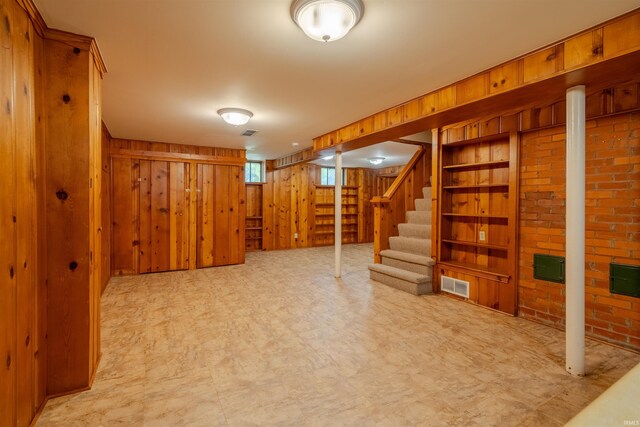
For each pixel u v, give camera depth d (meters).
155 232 5.16
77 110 1.84
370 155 6.79
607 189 2.55
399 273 4.13
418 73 2.38
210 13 1.63
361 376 2.09
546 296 2.97
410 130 3.37
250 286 4.34
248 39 1.89
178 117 3.65
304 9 1.54
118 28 1.77
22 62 1.49
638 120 2.40
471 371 2.15
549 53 1.96
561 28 1.76
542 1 1.52
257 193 7.74
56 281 1.81
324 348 2.49
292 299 3.75
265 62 2.20
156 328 2.88
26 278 1.55
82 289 1.88
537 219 3.04
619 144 2.49
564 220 2.87
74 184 1.84
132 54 2.09
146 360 2.29
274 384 2.00
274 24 1.73
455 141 3.77
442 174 3.96
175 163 5.30
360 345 2.54
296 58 2.14
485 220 3.72
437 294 3.93
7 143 1.35
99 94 2.19
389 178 9.57
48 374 1.81
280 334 2.76
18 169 1.46
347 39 1.89
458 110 2.65
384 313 3.27
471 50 2.03
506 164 3.50
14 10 1.40
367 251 7.61
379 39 1.88
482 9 1.58
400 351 2.44
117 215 4.90
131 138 4.86
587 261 2.66
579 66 1.82
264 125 4.02
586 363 2.24
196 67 2.29
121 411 1.73
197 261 5.52
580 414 0.62
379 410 1.75
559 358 2.32
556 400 1.83
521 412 1.73
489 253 3.69
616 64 1.75
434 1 1.51
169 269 5.27
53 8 1.59
